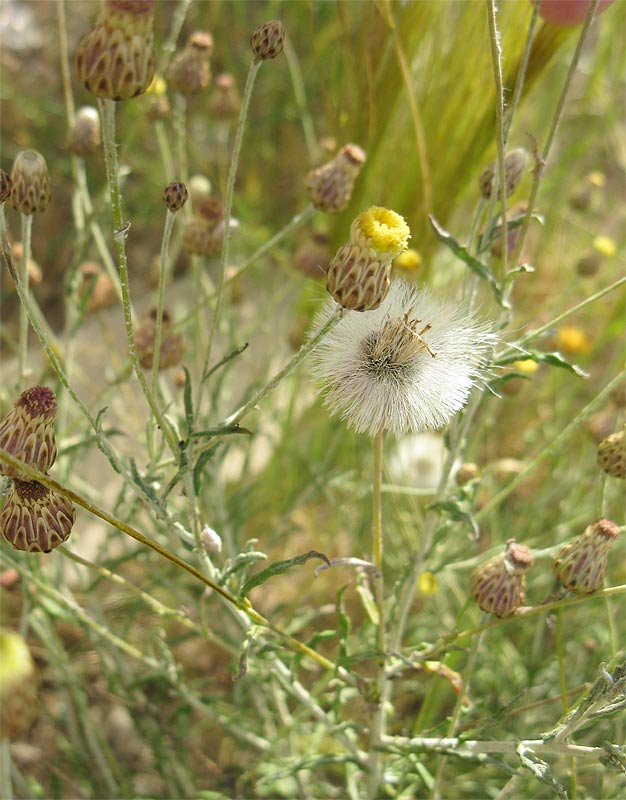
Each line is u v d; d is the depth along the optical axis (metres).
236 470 0.27
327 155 0.23
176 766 0.20
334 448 0.22
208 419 0.18
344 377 0.13
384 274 0.11
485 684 0.21
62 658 0.19
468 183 0.21
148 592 0.21
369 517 0.22
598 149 0.33
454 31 0.21
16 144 0.33
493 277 0.14
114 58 0.11
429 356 0.13
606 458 0.14
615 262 0.30
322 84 0.24
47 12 0.34
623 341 0.27
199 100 0.33
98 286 0.20
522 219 0.15
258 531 0.25
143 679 0.19
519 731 0.19
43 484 0.12
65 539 0.12
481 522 0.25
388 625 0.16
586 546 0.13
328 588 0.24
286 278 0.31
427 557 0.15
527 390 0.28
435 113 0.21
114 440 0.25
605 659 0.19
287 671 0.16
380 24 0.20
